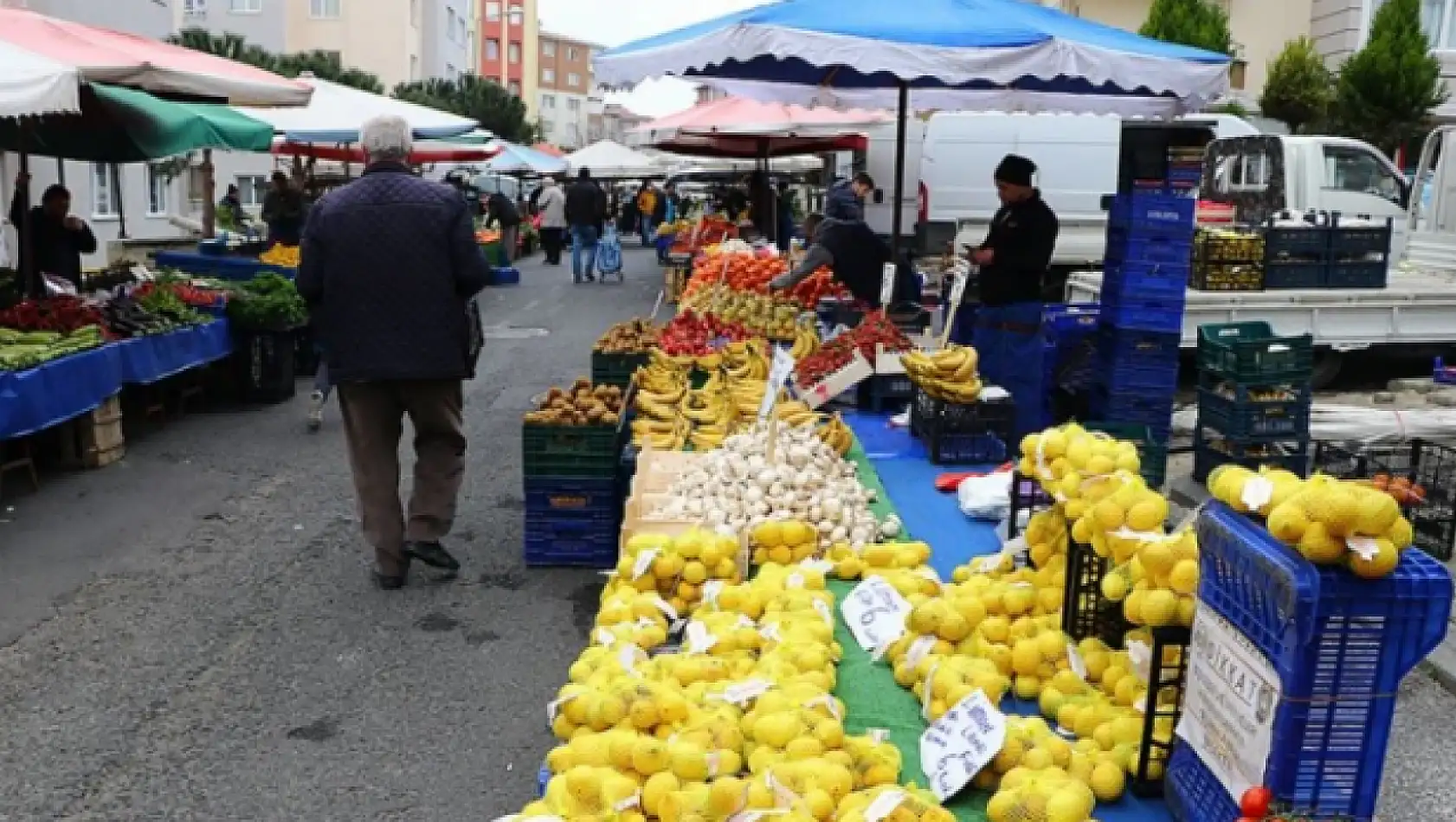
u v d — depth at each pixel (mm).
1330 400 10898
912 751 3141
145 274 11492
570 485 6164
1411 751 4457
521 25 89938
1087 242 15586
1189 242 7129
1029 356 7266
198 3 47094
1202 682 2797
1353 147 14438
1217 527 2719
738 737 2910
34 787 4066
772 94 10141
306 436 9547
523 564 6363
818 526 4680
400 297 5512
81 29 9148
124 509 7363
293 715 4637
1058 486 3584
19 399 7070
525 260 29547
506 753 4355
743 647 3604
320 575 6203
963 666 3338
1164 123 10633
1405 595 2428
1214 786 2723
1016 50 5719
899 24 5855
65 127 10664
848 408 7645
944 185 15812
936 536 5043
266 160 34469
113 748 4355
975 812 2852
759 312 8484
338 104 15500
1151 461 5582
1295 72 21984
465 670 5055
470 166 36688
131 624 5523
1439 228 13570
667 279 20578
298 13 49906
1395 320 10875
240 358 10820
